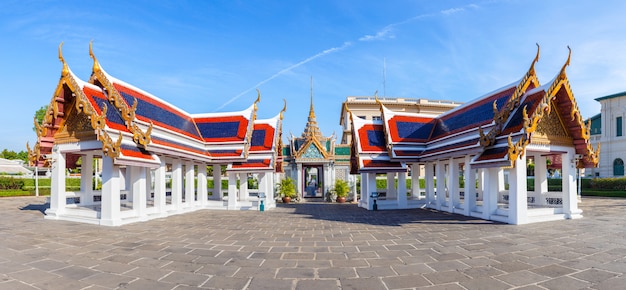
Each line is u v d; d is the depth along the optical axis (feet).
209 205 74.08
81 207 55.31
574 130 49.01
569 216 50.01
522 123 45.09
